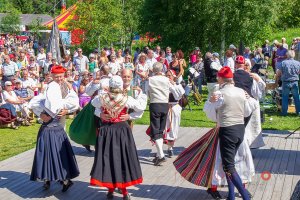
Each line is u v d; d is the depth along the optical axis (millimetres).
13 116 11086
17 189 6414
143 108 5824
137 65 13422
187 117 11703
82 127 7910
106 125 5723
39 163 5980
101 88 7109
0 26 41312
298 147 8406
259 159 7609
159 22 23984
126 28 29188
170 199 5906
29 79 12039
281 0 22891
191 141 8969
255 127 7137
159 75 7344
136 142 8977
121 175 5637
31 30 36406
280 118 11438
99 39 24016
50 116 6027
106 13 24031
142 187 6363
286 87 11750
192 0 22250
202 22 22672
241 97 5418
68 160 6098
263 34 23219
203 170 5648
